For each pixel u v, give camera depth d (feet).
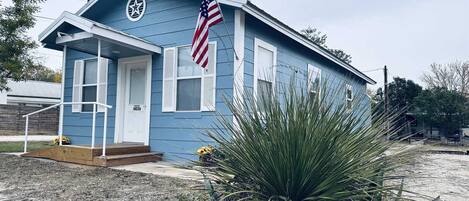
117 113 27.04
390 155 8.39
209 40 23.32
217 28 23.06
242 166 8.52
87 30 21.21
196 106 23.59
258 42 24.77
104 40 22.03
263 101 9.08
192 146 23.11
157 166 21.34
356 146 8.15
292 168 7.94
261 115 8.76
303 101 8.71
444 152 43.83
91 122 28.60
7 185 15.89
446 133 67.41
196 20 24.26
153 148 24.98
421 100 68.08
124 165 21.70
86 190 14.94
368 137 8.41
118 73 27.32
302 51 32.14
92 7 28.14
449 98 66.64
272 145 8.12
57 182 16.58
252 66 23.94
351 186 8.14
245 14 23.07
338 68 40.50
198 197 10.34
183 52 24.63
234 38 22.27
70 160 22.11
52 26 25.94
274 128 8.30
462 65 88.79
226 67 22.49
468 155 40.09
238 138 8.72
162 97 25.05
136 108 26.58
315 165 7.87
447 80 89.61
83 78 29.63
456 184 18.33
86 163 21.34
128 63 27.32
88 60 29.53
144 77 26.71
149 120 25.41
